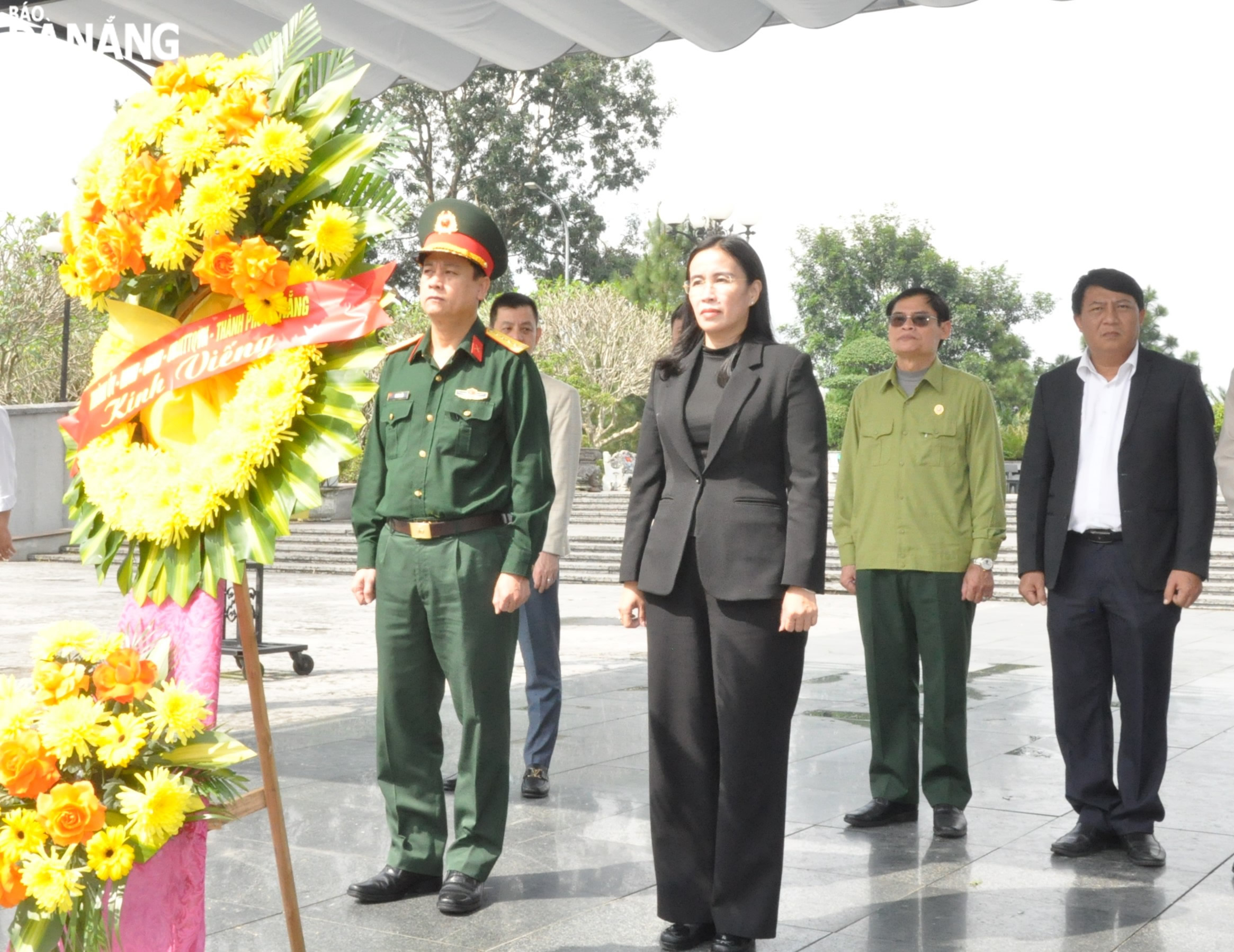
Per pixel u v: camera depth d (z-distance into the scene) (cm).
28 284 2225
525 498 370
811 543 324
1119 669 420
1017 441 3409
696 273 338
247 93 240
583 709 691
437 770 382
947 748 450
